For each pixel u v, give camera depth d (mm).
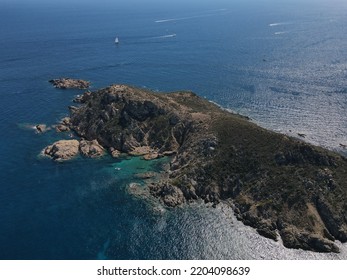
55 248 109312
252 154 136875
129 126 165500
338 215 114500
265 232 112375
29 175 146500
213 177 133250
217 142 144375
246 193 127062
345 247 108062
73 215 123562
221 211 123250
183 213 122688
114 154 158125
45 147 167625
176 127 162500
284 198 120625
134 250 108188
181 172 138125
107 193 134375
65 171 148750
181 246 109125
